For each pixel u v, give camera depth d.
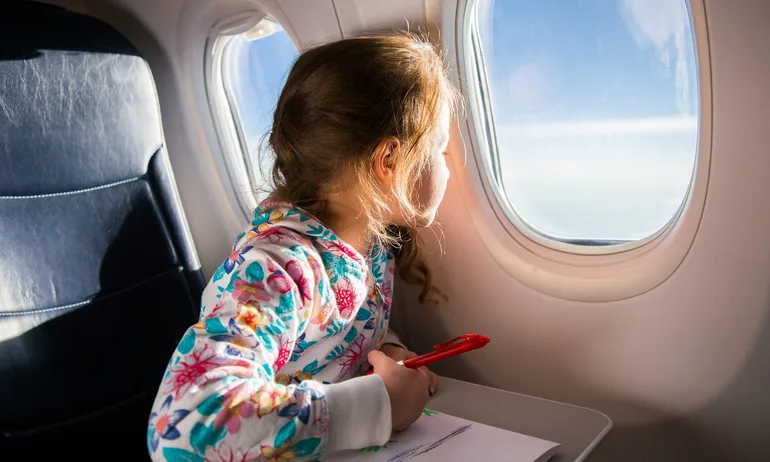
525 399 1.09
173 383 0.78
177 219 1.45
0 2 1.27
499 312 1.25
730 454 1.03
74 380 1.24
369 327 1.09
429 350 1.40
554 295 1.16
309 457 0.79
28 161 1.23
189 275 1.45
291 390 0.81
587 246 1.13
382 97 0.91
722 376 1.00
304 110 0.94
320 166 0.95
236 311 0.82
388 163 0.94
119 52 1.38
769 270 0.91
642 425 1.12
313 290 0.93
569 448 0.92
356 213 1.01
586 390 1.18
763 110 0.85
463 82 1.15
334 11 1.21
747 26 0.82
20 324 1.18
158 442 0.76
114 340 1.31
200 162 1.73
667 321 1.04
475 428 0.94
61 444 1.22
